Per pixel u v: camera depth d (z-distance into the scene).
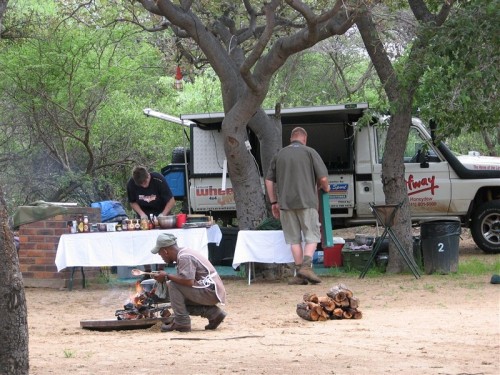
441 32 16.50
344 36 28.83
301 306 11.84
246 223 17.95
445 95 16.77
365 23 17.61
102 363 8.38
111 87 26.44
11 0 26.38
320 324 11.30
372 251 17.66
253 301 14.11
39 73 25.22
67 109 25.64
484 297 13.86
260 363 8.27
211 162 20.19
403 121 17.72
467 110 16.73
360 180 19.86
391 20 18.73
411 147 20.23
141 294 11.48
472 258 19.98
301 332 10.53
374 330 10.62
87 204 26.52
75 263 16.02
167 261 11.09
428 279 16.61
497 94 16.70
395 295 14.39
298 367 8.05
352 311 11.70
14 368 6.57
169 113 30.69
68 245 16.05
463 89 16.42
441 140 17.58
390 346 9.32
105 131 27.42
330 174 19.91
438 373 7.75
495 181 20.20
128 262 15.89
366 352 8.92
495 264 18.25
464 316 11.77
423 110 17.05
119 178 28.06
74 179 25.59
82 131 26.81
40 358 8.74
